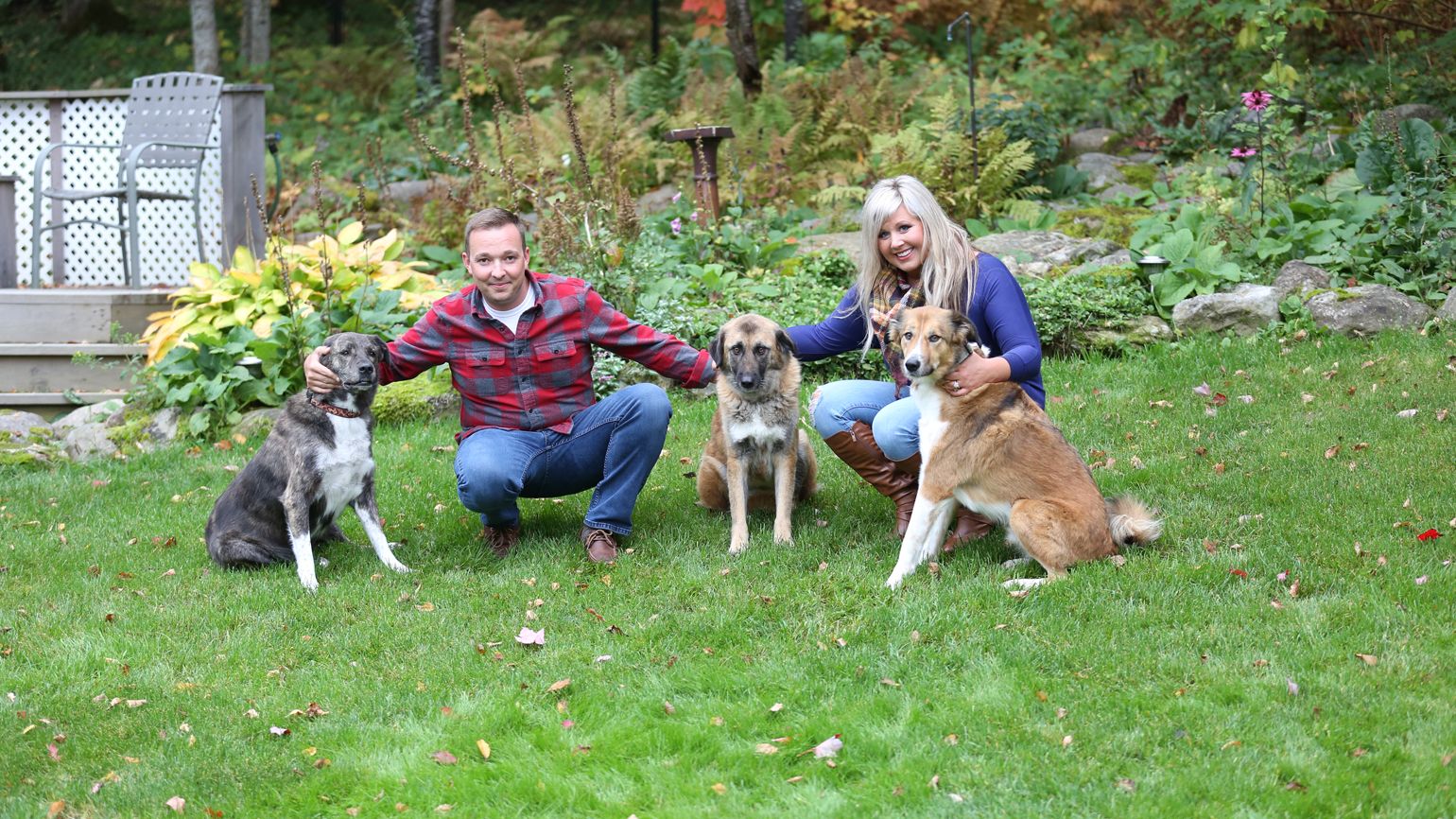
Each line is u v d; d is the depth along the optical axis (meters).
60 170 9.60
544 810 3.16
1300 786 3.04
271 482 4.89
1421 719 3.30
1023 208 9.81
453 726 3.57
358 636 4.24
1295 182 9.03
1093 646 3.82
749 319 4.93
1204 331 7.37
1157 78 12.88
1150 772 3.15
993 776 3.17
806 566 4.76
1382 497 4.92
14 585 4.89
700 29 15.45
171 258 9.57
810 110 12.19
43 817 3.19
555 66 16.89
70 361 7.82
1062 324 7.42
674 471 6.13
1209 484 5.25
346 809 3.21
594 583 4.66
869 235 4.82
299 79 17.95
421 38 15.48
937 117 10.92
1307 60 12.39
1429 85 11.08
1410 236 7.73
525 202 10.59
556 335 4.94
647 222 9.11
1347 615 3.91
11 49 19.53
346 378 4.70
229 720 3.69
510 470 4.83
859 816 3.04
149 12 21.86
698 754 3.37
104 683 3.96
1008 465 4.41
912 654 3.86
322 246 7.39
